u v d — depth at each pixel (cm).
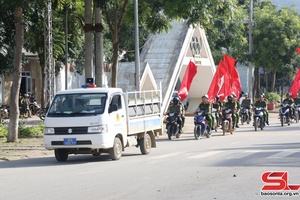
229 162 3462
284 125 7519
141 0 6259
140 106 4197
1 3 5081
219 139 5547
